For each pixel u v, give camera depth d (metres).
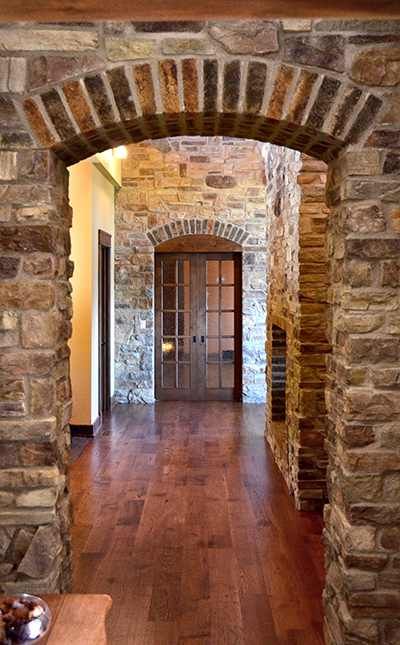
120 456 5.97
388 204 2.38
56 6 2.11
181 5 2.10
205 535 4.06
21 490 2.44
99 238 7.27
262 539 3.99
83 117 2.37
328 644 2.70
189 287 8.82
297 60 2.34
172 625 2.97
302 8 2.13
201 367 8.89
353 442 2.41
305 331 4.43
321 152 2.66
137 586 3.36
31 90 2.35
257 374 8.73
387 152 2.37
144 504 4.64
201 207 8.50
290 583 3.40
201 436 6.79
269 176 6.36
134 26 2.34
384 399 2.40
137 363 8.64
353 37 2.33
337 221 2.58
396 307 2.40
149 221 8.48
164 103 2.36
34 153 2.38
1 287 2.42
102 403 7.98
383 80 2.33
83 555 3.75
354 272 2.40
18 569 2.43
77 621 1.78
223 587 3.35
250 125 2.56
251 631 2.92
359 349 2.40
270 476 5.33
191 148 8.45
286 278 5.15
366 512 2.42
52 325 2.44
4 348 2.43
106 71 2.35
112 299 8.40
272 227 6.12
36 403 2.43
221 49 2.34
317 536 4.04
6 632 1.66
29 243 2.41
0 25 2.33
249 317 8.68
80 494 4.86
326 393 2.79
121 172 8.42
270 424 6.33
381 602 2.41
